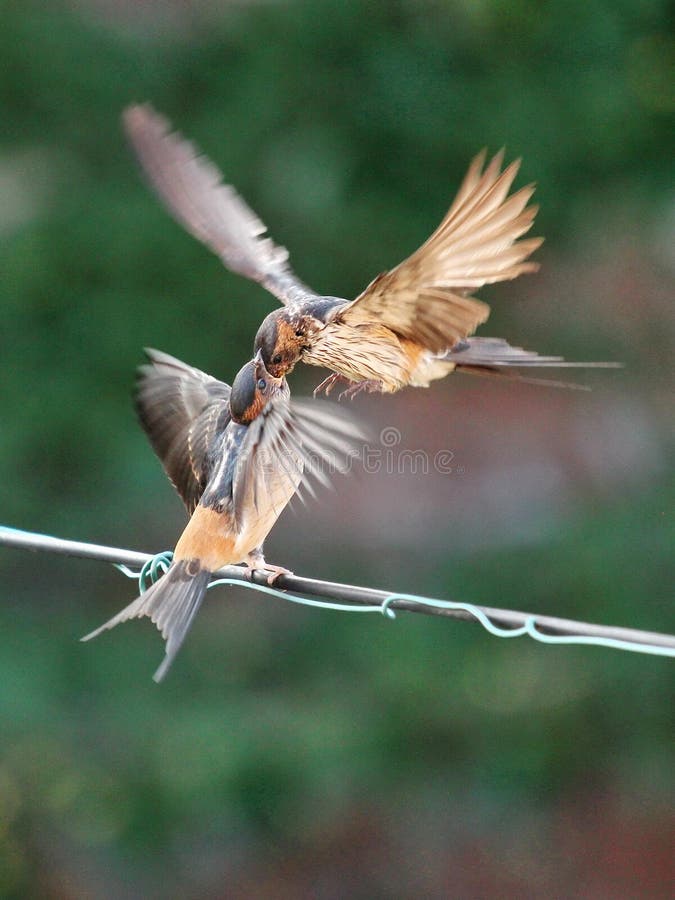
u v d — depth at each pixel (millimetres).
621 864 14734
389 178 13742
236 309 14008
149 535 14422
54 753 14070
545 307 14953
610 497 15016
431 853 15172
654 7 13344
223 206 8086
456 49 13680
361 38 13672
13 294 13859
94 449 13992
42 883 14883
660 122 13656
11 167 14414
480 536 15477
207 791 13688
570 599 14188
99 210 13938
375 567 15438
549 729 14391
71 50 14156
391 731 14211
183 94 14156
